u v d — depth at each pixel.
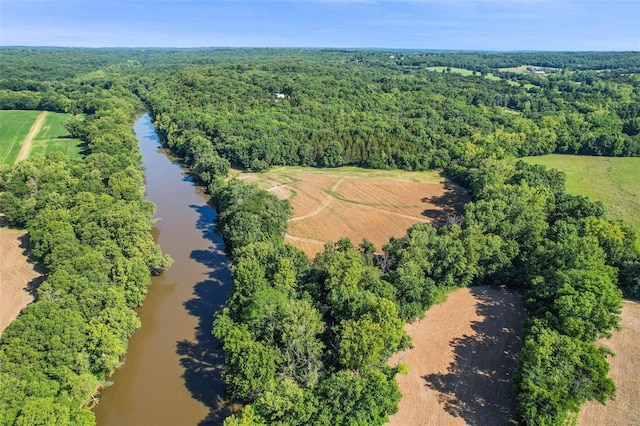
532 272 90.56
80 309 71.81
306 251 108.88
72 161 142.88
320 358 66.25
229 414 63.50
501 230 101.81
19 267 95.25
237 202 117.62
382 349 64.69
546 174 139.00
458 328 81.31
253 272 76.62
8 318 79.06
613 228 97.38
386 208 134.38
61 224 94.50
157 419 62.56
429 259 91.19
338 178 158.62
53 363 61.59
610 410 63.00
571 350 61.69
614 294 74.50
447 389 67.50
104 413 63.44
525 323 79.06
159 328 81.38
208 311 86.38
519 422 60.00
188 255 107.62
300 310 66.94
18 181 118.00
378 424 56.28
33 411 50.28
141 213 106.25
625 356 73.56
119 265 82.25
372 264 88.69
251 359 60.19
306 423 54.44
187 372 71.19
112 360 66.50
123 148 165.88
